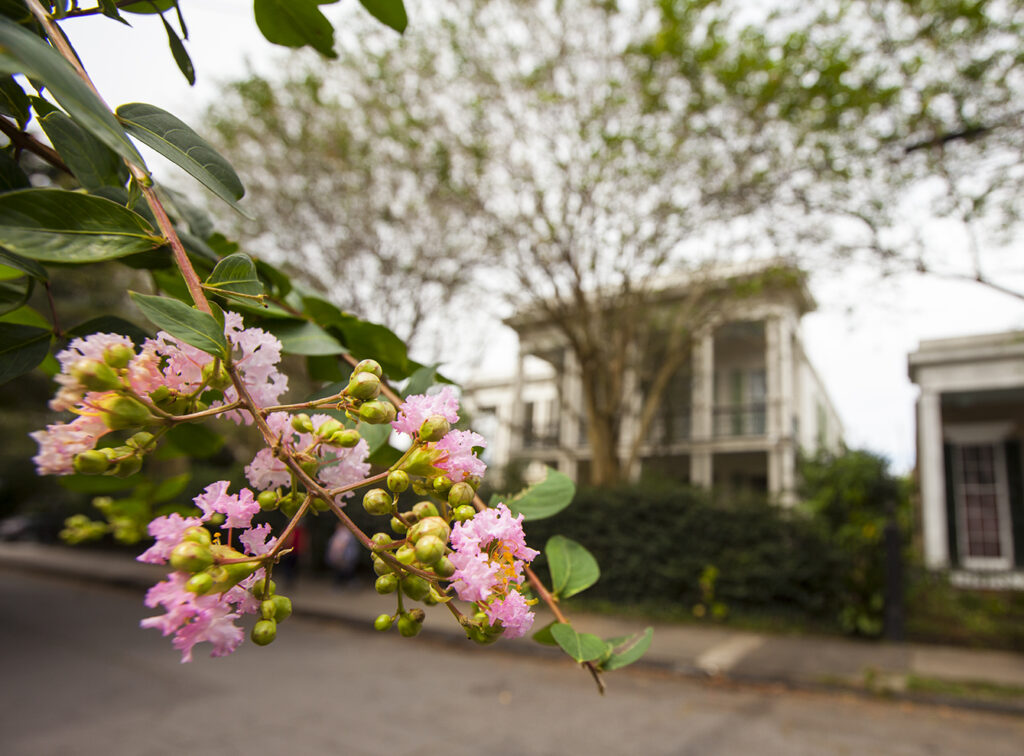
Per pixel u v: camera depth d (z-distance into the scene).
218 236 0.98
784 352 16.11
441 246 12.33
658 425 17.11
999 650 8.25
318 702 6.00
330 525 15.91
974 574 10.07
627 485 11.93
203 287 0.54
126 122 0.56
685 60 9.51
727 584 10.21
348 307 12.54
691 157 10.59
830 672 7.08
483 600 0.47
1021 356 12.02
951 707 6.11
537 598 0.68
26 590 13.52
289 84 11.29
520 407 18.75
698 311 13.48
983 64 6.38
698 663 7.47
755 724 5.59
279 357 0.53
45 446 0.43
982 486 13.73
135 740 4.89
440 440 0.53
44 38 0.58
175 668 7.16
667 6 9.09
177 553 0.40
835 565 9.53
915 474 13.77
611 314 13.00
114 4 0.65
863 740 5.21
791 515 10.42
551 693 6.48
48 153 0.66
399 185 12.04
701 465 16.84
